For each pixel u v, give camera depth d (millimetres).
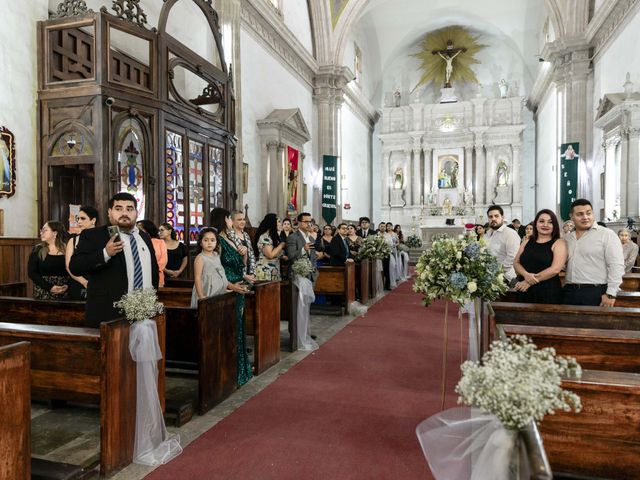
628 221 9172
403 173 23219
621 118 9906
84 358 2977
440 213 21656
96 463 2854
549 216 4059
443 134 22219
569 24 13875
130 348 2963
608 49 12039
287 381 4504
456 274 3172
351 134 20469
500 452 1622
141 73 7492
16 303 4184
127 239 3246
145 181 6020
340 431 3387
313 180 16188
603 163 12133
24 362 2248
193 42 9156
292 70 14250
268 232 6168
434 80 23672
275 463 2928
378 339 6211
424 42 23125
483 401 1580
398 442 3211
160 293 5184
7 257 5035
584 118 13703
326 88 16234
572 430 2135
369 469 2850
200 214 7332
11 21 5312
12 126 5324
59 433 3357
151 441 3047
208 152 7496
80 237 3150
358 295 9016
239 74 10047
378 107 24547
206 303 3760
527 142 22438
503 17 20516
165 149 6293
